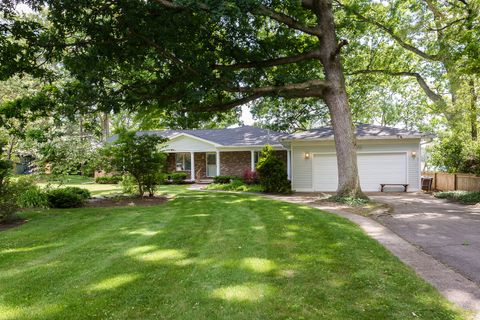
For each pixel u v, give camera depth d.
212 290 3.85
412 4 17.42
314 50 12.03
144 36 9.99
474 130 18.47
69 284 4.09
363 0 16.36
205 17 9.96
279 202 11.48
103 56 10.55
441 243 6.11
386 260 4.93
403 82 25.42
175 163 26.34
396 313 3.27
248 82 12.96
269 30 13.94
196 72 10.71
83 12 9.60
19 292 3.87
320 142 17.36
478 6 11.83
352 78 21.25
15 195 8.47
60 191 11.20
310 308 3.39
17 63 9.93
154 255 5.26
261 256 5.11
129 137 12.66
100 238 6.49
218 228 7.25
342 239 6.12
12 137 15.09
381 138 16.59
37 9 8.99
